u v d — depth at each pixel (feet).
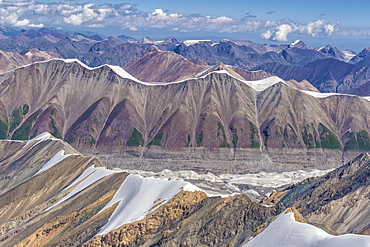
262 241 414.41
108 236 522.06
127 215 554.46
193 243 476.95
